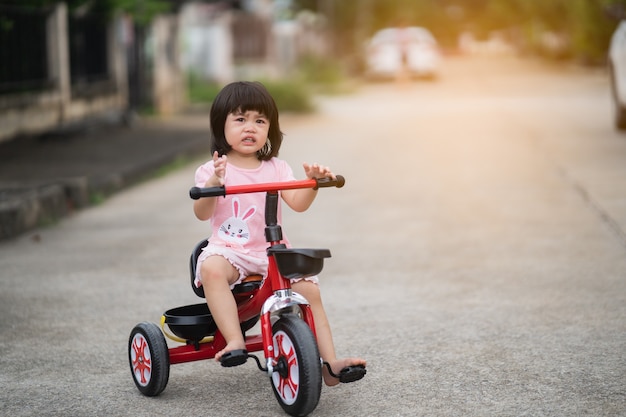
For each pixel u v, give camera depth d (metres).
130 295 6.59
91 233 9.02
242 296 4.34
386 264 7.39
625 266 7.04
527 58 62.94
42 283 7.00
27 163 12.98
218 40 35.81
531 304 6.09
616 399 4.33
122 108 21.70
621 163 12.31
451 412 4.22
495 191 10.69
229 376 4.84
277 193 4.17
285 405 4.15
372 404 4.34
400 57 32.56
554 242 7.96
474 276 6.90
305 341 3.97
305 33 53.44
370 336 5.48
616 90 15.91
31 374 4.93
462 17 100.56
